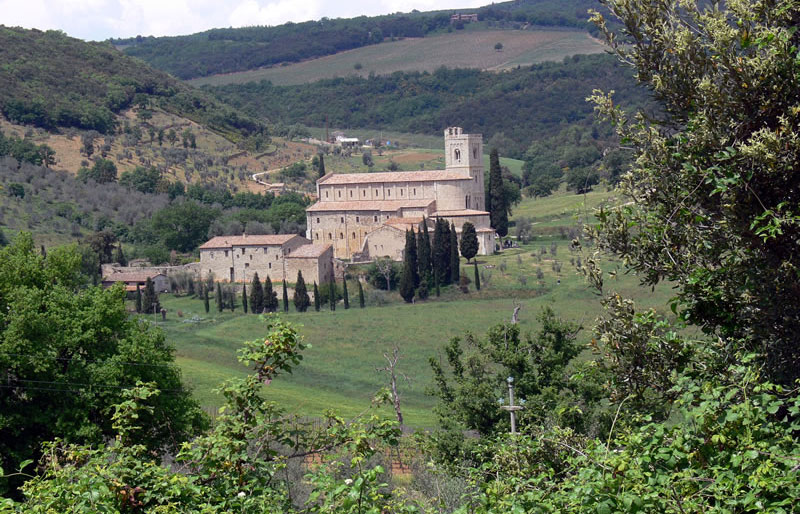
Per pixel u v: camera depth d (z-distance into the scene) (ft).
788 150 48.85
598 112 59.11
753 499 34.91
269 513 45.39
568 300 339.57
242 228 590.96
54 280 168.14
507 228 535.19
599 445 42.78
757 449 37.47
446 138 520.83
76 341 146.30
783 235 49.93
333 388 273.95
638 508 36.50
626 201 58.18
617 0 57.00
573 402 125.39
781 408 50.67
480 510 44.70
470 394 139.95
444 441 132.77
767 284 50.06
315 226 526.16
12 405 139.23
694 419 40.81
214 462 48.08
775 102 51.67
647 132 57.21
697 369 52.60
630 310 54.70
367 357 309.01
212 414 205.16
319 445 49.67
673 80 55.83
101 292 160.15
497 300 381.40
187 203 597.11
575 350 144.87
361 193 531.50
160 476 46.68
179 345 336.70
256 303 414.41
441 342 321.32
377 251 487.61
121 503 45.24
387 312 376.27
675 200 54.75
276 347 49.75
